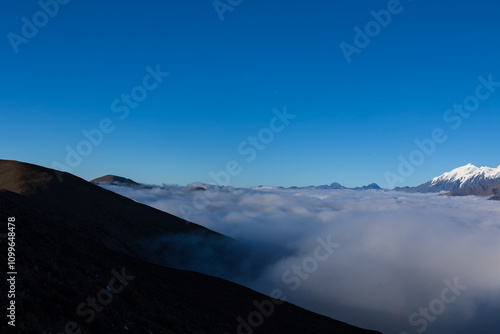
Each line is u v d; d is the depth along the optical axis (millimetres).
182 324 27141
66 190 96000
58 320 15992
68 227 73125
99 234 79438
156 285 38812
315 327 48656
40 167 106875
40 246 26672
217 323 33844
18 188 85812
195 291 46906
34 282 18453
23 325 13328
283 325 43875
